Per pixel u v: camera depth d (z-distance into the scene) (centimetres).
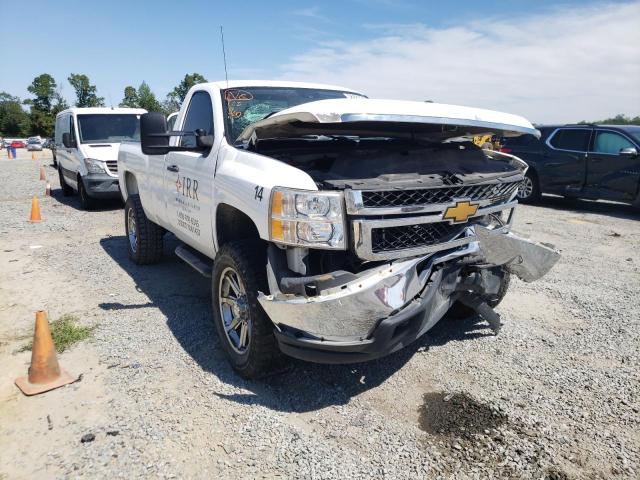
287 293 281
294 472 254
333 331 273
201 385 335
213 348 390
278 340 294
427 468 258
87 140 1057
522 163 414
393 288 282
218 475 251
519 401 320
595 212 1044
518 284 553
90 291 523
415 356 381
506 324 441
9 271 596
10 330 427
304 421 297
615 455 269
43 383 333
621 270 612
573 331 426
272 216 287
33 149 5097
